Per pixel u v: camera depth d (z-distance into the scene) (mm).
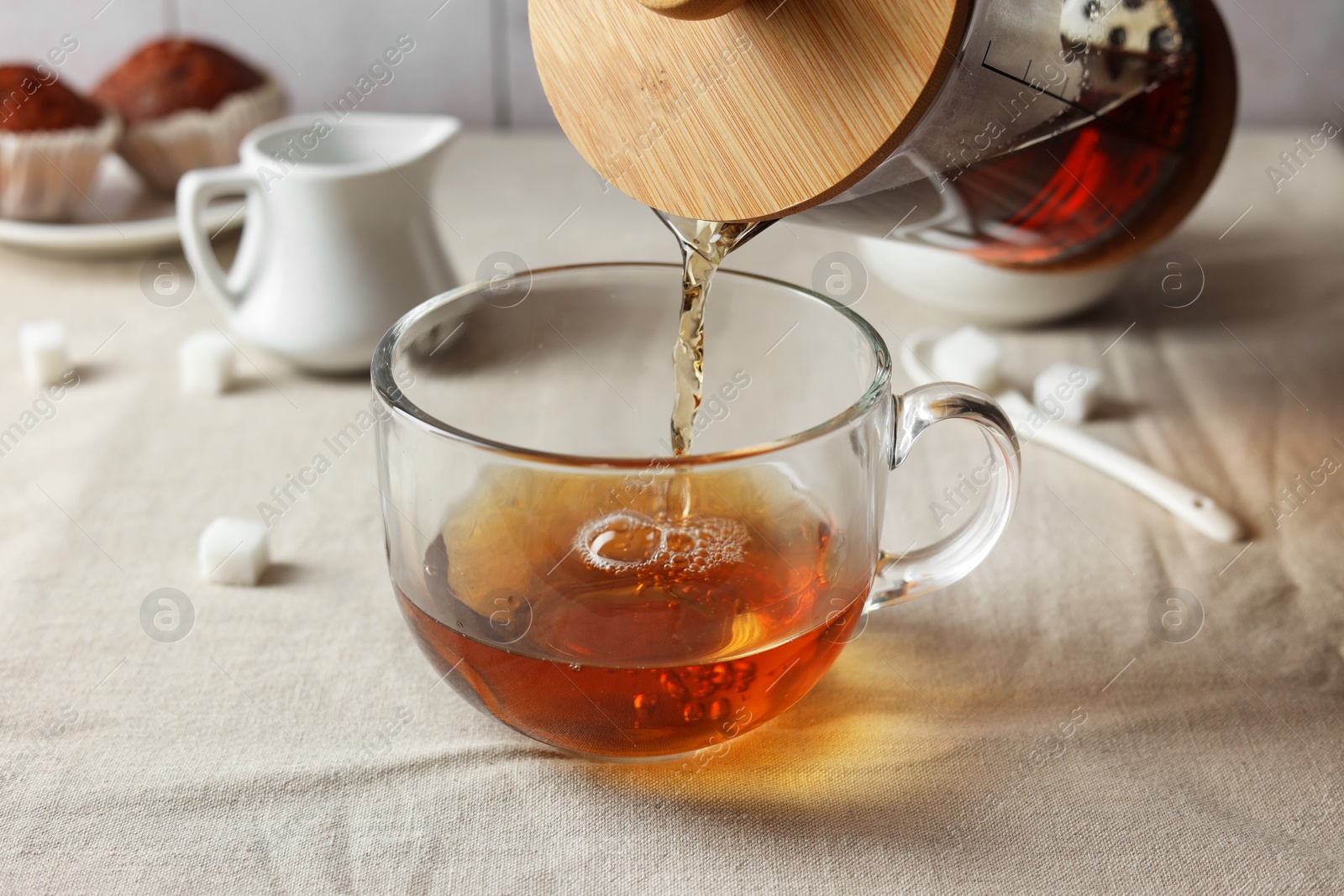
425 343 577
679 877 548
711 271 586
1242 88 945
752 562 583
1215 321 745
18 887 543
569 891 545
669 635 551
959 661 604
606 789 567
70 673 595
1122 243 671
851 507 553
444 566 557
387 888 545
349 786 567
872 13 538
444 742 579
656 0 531
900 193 596
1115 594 624
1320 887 546
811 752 578
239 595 622
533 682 546
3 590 619
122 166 873
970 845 555
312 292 705
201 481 666
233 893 543
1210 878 548
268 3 947
